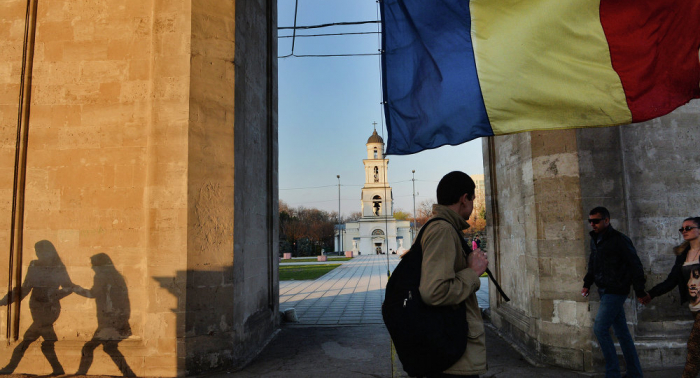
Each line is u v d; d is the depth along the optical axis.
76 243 6.00
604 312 4.70
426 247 2.31
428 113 4.56
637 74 4.20
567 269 5.73
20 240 6.04
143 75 6.21
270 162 8.37
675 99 4.14
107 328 5.82
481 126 4.41
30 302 5.96
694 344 4.22
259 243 7.57
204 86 6.04
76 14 6.40
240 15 6.55
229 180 6.01
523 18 4.46
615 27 4.28
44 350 5.75
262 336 7.34
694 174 5.95
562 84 4.29
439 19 4.65
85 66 6.29
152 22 6.15
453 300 2.20
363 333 8.11
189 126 5.86
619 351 5.47
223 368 5.70
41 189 6.12
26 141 6.20
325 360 6.30
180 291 5.59
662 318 5.79
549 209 5.88
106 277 5.90
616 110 4.20
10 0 6.45
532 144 6.07
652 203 5.90
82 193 6.07
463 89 4.48
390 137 4.66
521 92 4.36
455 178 2.59
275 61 8.84
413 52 4.71
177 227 5.70
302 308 11.23
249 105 7.12
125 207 6.00
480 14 4.56
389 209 72.81
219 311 5.76
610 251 4.75
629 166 5.95
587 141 5.81
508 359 6.16
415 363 2.24
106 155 6.11
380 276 21.30
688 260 4.39
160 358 5.53
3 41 6.34
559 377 5.30
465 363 2.25
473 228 60.56
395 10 4.80
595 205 5.71
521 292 6.92
